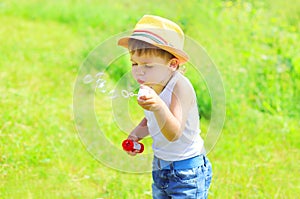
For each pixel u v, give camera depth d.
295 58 8.75
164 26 3.82
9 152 5.84
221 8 11.18
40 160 5.81
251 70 8.41
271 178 5.72
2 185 5.26
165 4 11.96
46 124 6.72
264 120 7.40
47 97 7.76
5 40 10.95
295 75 8.53
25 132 6.39
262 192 5.43
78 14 13.23
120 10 13.34
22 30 12.01
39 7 13.99
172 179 3.99
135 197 5.18
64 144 6.23
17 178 5.41
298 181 5.75
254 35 9.73
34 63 9.48
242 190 5.42
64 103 7.68
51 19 13.34
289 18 11.46
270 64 8.69
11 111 6.92
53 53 10.12
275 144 6.72
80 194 5.25
